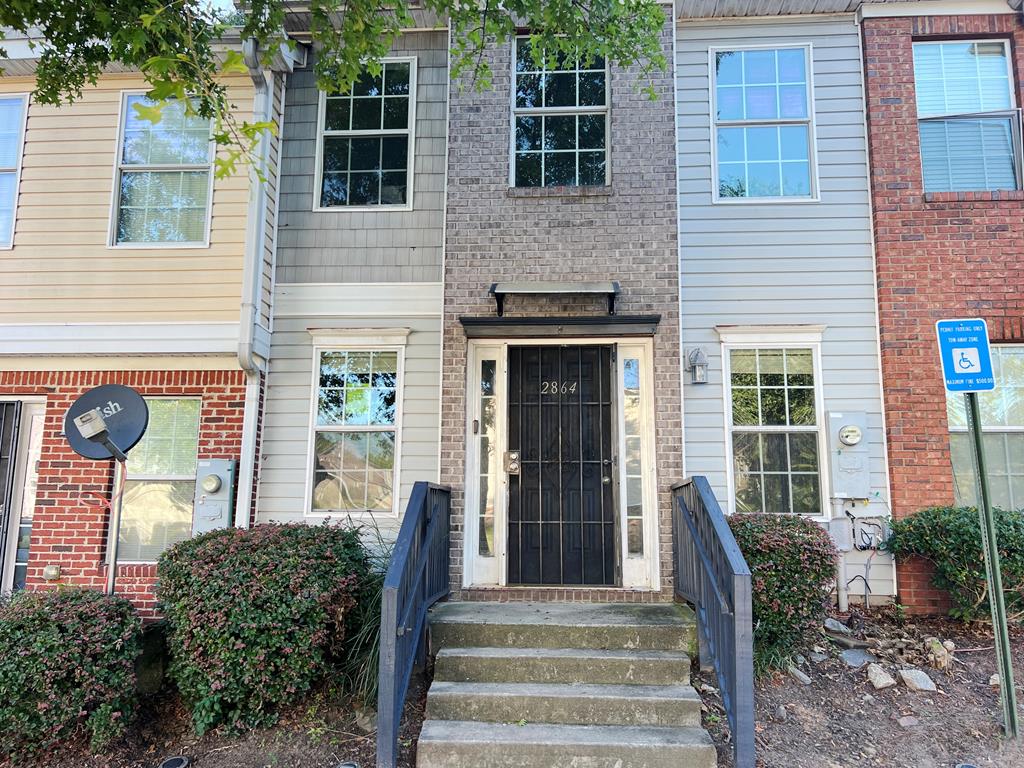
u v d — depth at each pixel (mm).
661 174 6488
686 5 6770
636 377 6387
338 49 5195
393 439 6645
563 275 6414
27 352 6719
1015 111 6602
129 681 4660
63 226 6918
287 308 6812
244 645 4570
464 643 5082
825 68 6781
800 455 6406
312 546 5051
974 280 6348
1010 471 6254
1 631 4410
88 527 6527
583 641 5035
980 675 5012
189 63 4500
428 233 6809
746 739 3773
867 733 4422
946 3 6652
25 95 7148
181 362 6730
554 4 5266
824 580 5109
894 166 6531
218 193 6859
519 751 4109
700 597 4863
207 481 6395
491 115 6699
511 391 6445
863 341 6441
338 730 4598
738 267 6586
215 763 4363
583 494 6277
